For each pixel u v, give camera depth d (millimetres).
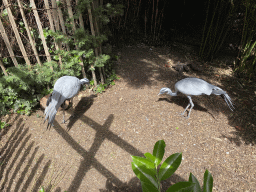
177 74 4906
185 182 908
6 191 2645
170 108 3912
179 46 6340
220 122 3604
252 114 3766
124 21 6215
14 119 3768
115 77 4719
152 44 6387
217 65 5398
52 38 3959
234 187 2627
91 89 4418
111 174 2828
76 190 2648
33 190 2650
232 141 3246
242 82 4730
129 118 3703
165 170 965
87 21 4734
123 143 3258
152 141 3271
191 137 3324
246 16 4566
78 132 3473
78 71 4094
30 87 3807
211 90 3273
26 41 4023
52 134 3457
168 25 6781
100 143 3271
